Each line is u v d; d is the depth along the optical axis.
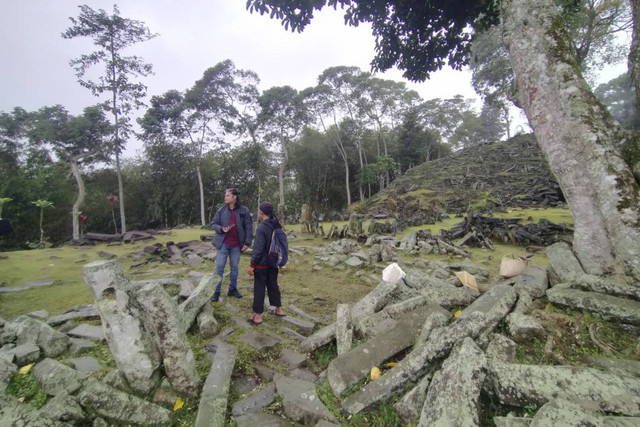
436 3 6.34
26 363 2.81
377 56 7.55
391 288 4.07
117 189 26.22
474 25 6.74
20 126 21.75
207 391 2.53
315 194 33.72
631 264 3.00
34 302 4.79
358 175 33.94
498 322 2.74
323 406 2.42
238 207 4.78
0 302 4.79
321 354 3.32
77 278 6.05
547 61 3.75
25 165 22.17
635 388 1.84
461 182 25.08
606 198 3.25
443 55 7.30
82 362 2.94
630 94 20.84
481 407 2.02
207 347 3.34
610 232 3.22
